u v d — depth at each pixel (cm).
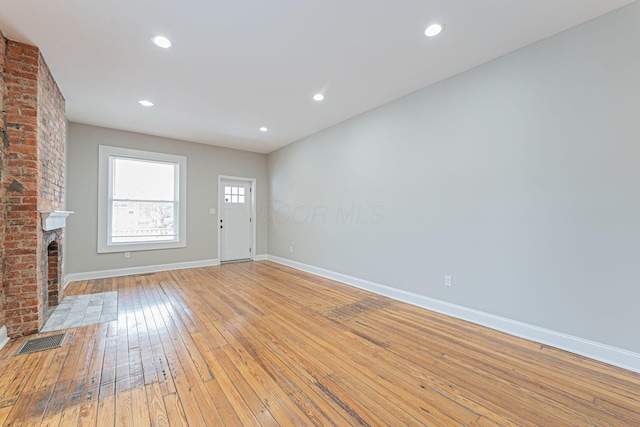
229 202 626
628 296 205
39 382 186
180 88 332
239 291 397
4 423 150
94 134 466
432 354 225
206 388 181
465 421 154
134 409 162
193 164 567
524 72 254
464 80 296
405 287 355
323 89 336
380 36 238
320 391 179
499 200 270
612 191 212
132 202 507
